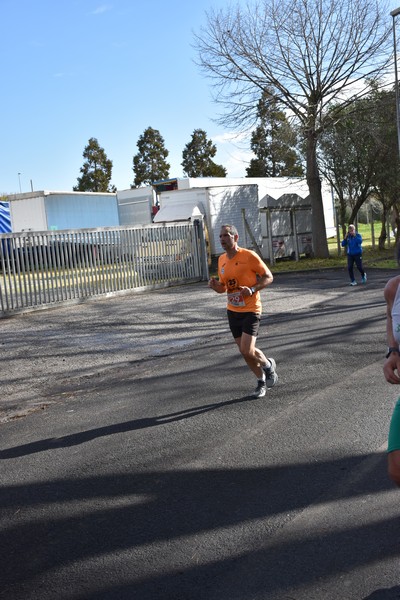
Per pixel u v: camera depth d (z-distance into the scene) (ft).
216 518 13.09
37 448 18.70
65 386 26.66
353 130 86.94
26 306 48.55
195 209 78.33
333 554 11.29
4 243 46.93
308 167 89.51
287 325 37.37
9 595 10.75
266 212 86.63
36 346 35.68
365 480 14.38
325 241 90.79
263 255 89.25
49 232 50.24
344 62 83.30
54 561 11.84
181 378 26.17
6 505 14.67
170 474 15.75
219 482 14.98
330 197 131.95
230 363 28.14
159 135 241.14
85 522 13.43
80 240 53.06
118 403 23.12
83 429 20.22
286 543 11.82
